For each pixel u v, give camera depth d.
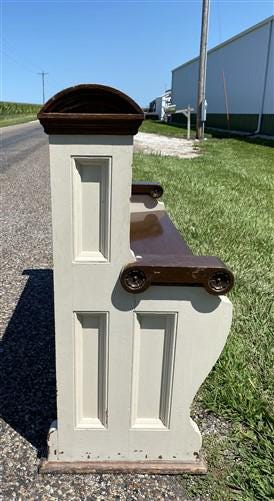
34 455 1.62
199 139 17.83
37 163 10.03
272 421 1.79
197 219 4.55
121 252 1.35
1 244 4.17
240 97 22.67
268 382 2.03
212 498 1.46
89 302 1.39
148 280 1.35
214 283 1.37
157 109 44.62
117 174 1.27
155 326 1.46
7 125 26.61
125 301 1.40
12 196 6.46
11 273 3.42
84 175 1.29
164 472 1.56
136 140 17.12
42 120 1.19
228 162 10.13
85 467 1.55
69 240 1.33
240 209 5.14
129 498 1.46
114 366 1.47
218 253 3.54
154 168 8.28
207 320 1.43
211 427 1.78
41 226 4.83
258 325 2.50
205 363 1.48
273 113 19.16
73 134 1.23
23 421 1.79
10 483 1.50
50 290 3.10
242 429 1.77
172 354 1.47
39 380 2.07
